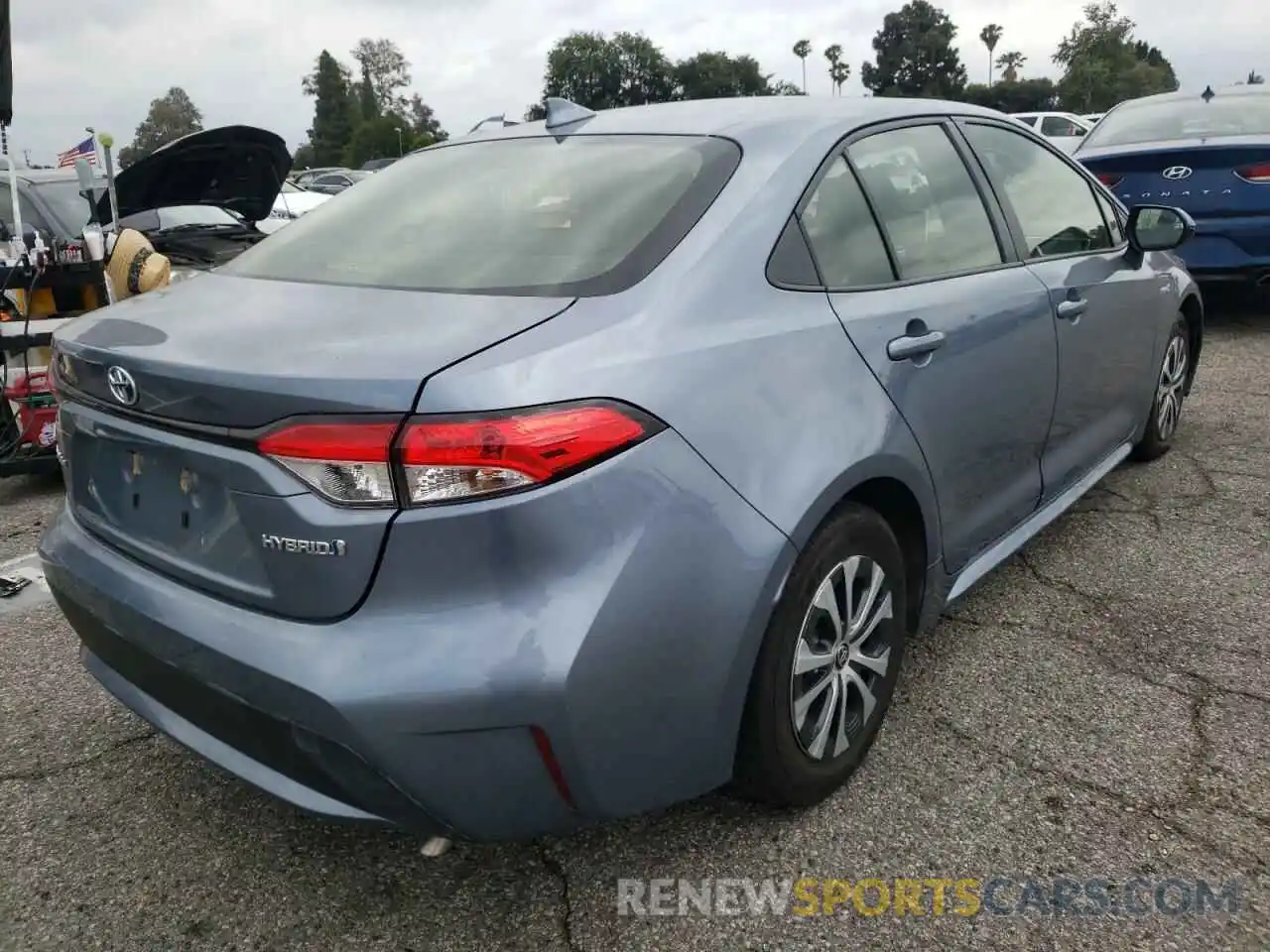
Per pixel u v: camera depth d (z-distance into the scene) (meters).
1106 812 2.46
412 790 1.87
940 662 3.16
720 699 2.09
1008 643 3.26
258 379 1.86
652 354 2.01
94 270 5.33
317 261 2.55
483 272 2.25
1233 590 3.54
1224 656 3.12
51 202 6.43
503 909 2.25
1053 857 2.32
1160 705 2.88
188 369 1.95
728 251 2.26
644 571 1.91
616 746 1.94
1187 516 4.18
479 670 1.80
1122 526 4.11
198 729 2.21
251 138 6.91
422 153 3.15
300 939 2.19
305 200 16.17
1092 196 3.92
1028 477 3.29
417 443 1.77
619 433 1.89
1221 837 2.36
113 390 2.14
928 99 3.16
